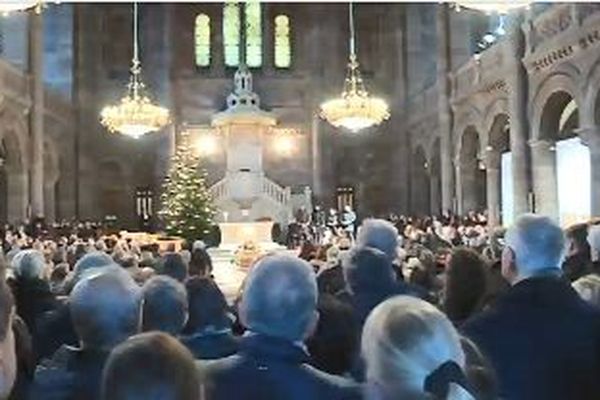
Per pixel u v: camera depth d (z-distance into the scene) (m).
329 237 26.89
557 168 25.00
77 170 39.69
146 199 40.66
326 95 42.09
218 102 41.81
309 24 42.62
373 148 41.97
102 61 41.28
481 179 33.25
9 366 2.72
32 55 31.95
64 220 38.31
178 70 41.88
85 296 3.69
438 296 6.91
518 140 25.83
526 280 3.92
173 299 4.45
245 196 38.47
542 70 24.58
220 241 30.56
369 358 2.32
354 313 5.32
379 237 6.88
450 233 26.67
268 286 3.33
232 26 42.34
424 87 39.81
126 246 18.84
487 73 29.41
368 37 42.66
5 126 28.88
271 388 3.20
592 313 3.87
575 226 6.84
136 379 2.07
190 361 2.14
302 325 3.35
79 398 3.59
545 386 3.71
